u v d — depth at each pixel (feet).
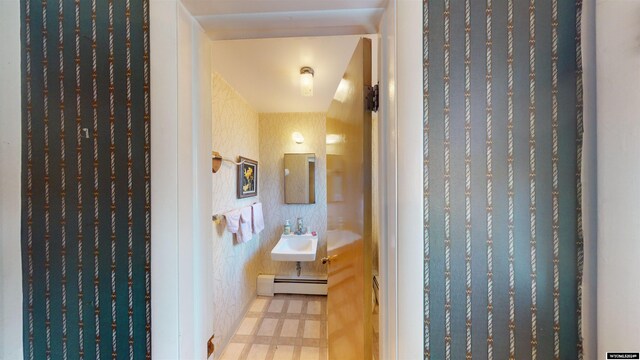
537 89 1.88
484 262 1.91
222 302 6.29
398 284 1.95
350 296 3.48
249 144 8.24
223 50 4.76
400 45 1.94
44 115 2.14
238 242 7.31
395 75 1.96
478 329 1.91
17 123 2.11
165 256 2.06
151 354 2.09
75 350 2.14
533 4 1.89
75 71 2.14
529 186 1.88
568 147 1.84
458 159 1.92
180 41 2.10
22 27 2.13
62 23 2.15
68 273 2.15
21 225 2.13
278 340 6.70
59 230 2.15
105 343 2.14
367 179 2.91
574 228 1.83
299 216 9.26
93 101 2.14
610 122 1.71
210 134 2.59
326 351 6.27
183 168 2.15
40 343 2.14
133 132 2.13
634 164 1.63
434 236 1.94
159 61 2.05
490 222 1.91
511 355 1.89
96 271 2.15
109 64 2.14
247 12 2.18
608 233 1.72
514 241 1.89
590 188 1.79
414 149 1.92
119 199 2.13
